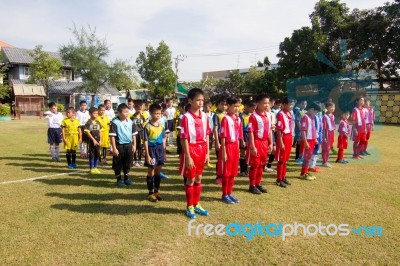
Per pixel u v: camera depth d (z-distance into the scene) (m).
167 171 7.11
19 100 29.05
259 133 5.37
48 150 9.78
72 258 3.18
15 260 3.13
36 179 6.17
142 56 35.53
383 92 22.03
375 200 5.07
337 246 3.52
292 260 3.21
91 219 4.16
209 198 5.16
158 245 3.48
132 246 3.44
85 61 34.31
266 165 7.43
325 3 23.23
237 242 3.59
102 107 8.17
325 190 5.65
